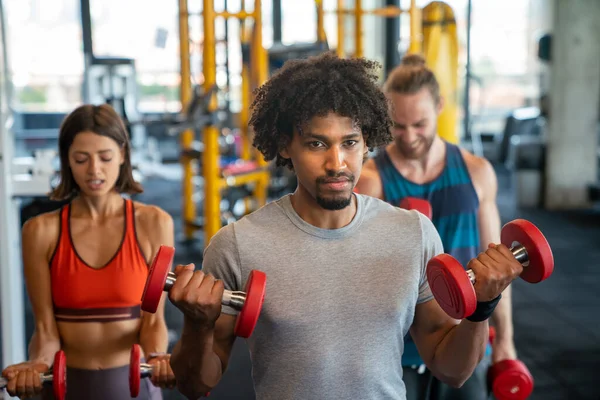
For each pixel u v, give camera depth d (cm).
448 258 103
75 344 158
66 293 157
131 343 161
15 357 218
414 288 113
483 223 174
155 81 916
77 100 889
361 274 110
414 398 162
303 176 108
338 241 111
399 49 698
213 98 448
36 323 158
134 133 769
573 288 429
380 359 110
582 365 309
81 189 161
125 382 161
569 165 666
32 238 157
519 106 949
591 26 647
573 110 659
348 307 109
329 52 117
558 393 280
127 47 882
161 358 144
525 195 683
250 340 114
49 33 867
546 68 691
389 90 164
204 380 109
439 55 331
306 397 108
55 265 158
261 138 117
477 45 909
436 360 118
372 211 116
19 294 224
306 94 105
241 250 110
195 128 429
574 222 615
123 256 159
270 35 809
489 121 948
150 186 820
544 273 109
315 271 110
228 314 113
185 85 496
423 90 163
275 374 110
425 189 170
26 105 880
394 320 111
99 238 159
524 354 322
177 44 895
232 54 662
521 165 678
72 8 864
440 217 169
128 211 163
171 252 99
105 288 157
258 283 98
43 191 227
